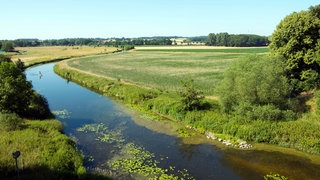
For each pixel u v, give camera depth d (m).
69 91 57.66
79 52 164.12
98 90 57.88
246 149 28.14
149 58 117.56
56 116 39.84
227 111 34.47
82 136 31.91
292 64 35.25
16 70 35.19
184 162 25.53
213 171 23.88
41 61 115.19
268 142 29.36
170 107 38.91
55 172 20.50
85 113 41.38
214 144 29.55
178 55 130.25
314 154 26.84
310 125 29.08
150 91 47.50
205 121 33.47
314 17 34.47
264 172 23.72
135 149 28.28
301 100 34.44
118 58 120.00
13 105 33.00
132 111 41.69
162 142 30.25
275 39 36.72
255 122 30.89
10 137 26.44
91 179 20.44
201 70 73.44
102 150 28.00
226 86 34.53
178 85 52.31
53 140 26.41
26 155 22.98
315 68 34.88
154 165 24.83
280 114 31.12
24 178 19.44
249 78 32.16
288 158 26.17
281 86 32.22
